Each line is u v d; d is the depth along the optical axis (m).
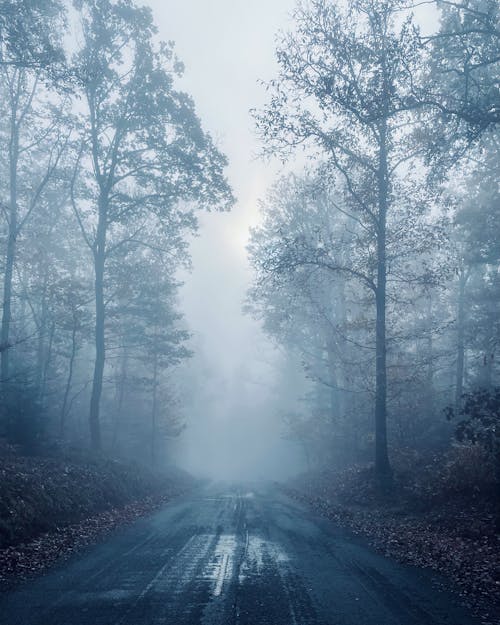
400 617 6.57
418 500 16.05
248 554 10.17
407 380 21.55
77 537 12.03
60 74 16.22
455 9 15.67
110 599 7.14
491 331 26.27
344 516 16.42
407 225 20.00
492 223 24.44
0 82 27.03
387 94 14.06
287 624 6.19
